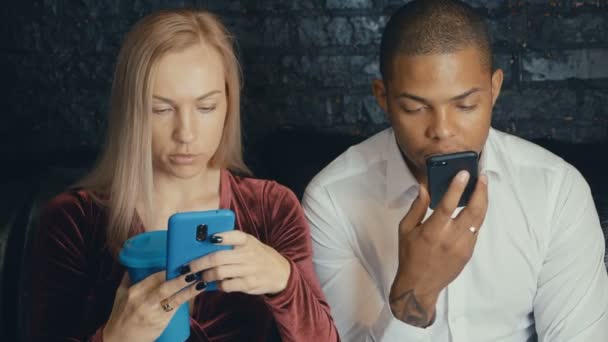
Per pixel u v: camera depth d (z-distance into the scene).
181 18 1.08
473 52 1.10
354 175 1.36
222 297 1.17
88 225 1.15
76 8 1.84
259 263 1.00
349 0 1.85
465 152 1.05
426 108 1.13
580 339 1.29
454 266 1.10
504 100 1.87
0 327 1.50
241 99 1.86
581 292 1.30
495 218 1.31
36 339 1.12
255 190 1.25
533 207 1.31
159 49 1.05
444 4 1.12
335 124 1.88
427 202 1.10
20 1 1.83
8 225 1.52
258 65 1.86
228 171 1.25
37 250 1.15
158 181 1.18
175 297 0.93
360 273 1.37
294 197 1.26
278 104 1.88
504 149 1.34
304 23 1.85
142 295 0.93
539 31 1.85
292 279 1.07
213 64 1.08
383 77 1.20
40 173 1.75
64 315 1.12
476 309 1.33
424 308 1.16
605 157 1.67
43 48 1.85
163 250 0.94
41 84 1.86
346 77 1.87
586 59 1.85
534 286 1.33
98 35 1.85
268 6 1.85
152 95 1.05
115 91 1.11
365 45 1.86
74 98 1.86
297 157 1.68
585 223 1.31
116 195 1.11
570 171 1.33
